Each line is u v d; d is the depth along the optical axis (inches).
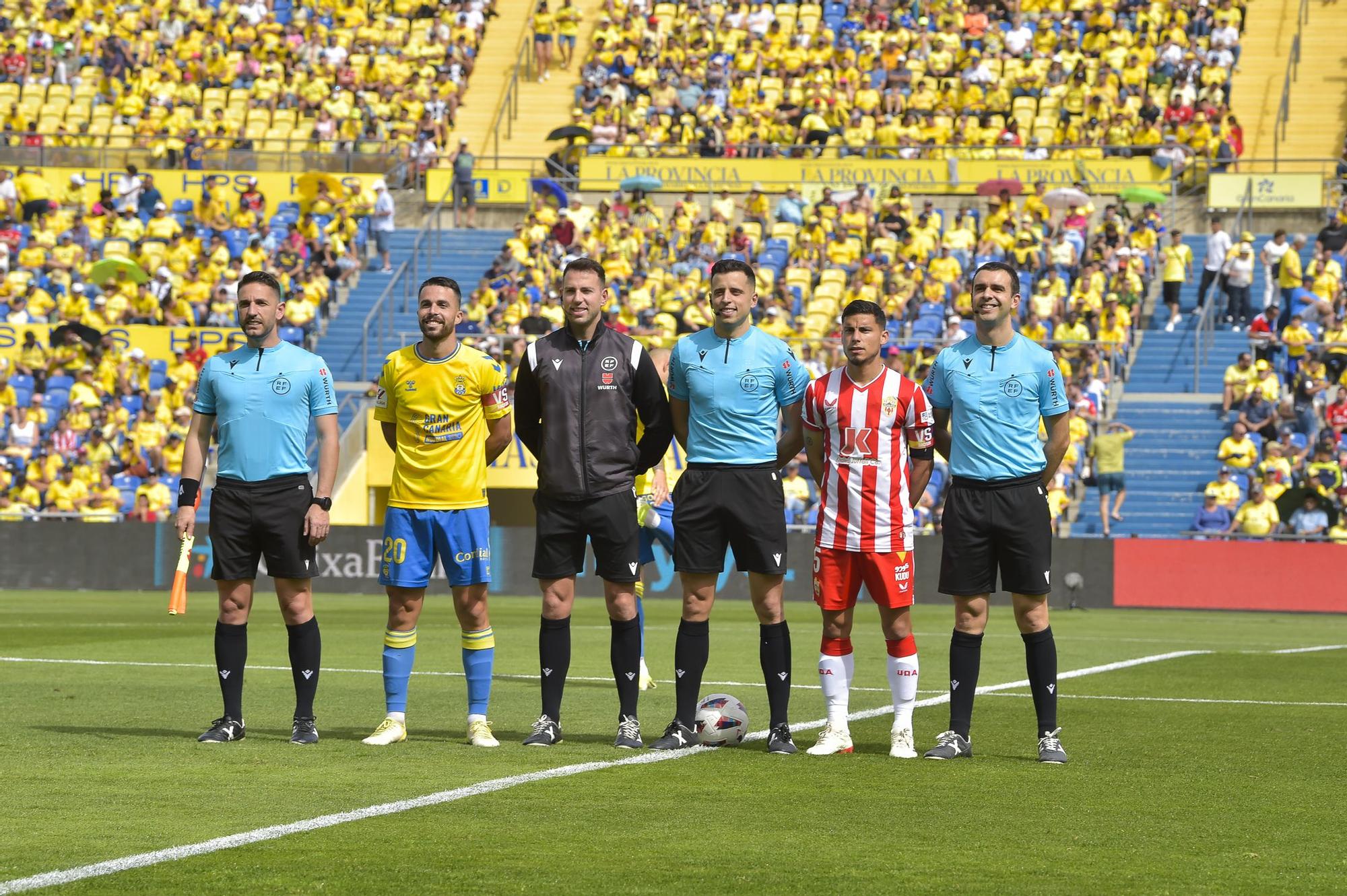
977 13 3048.7
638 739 641.0
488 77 3166.8
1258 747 659.4
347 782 542.6
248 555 646.5
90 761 588.4
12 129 3073.3
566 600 649.6
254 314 649.6
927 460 639.1
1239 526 1937.7
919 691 882.8
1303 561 1790.1
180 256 2571.4
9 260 2628.0
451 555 642.2
